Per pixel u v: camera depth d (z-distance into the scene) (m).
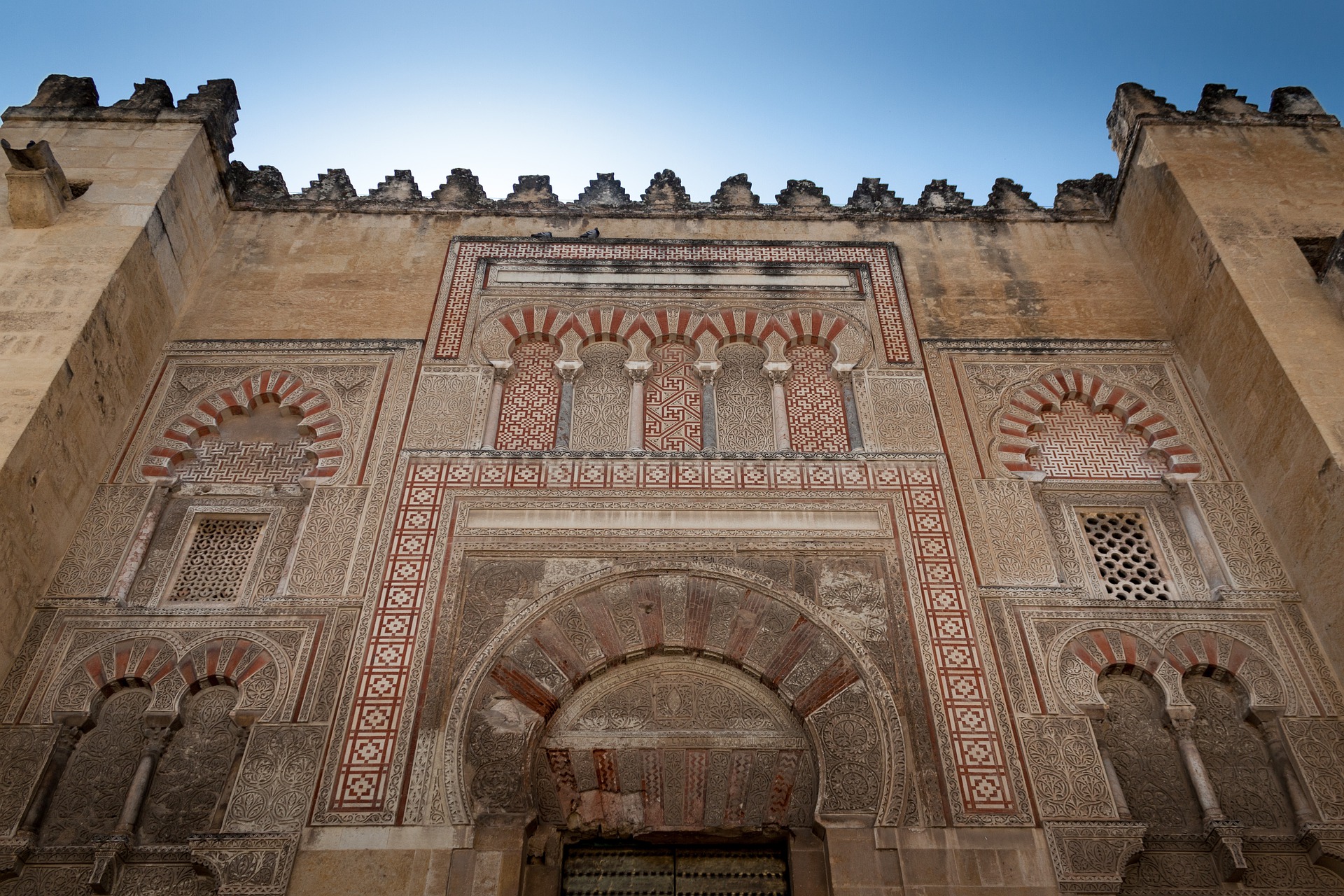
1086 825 5.35
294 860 5.13
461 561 6.38
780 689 5.87
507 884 5.11
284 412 7.39
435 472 6.85
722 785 5.62
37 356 6.35
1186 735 5.82
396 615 6.11
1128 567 6.70
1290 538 6.46
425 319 7.92
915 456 7.04
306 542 6.45
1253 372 6.91
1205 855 5.43
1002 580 6.38
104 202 7.48
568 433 7.25
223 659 5.92
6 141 7.25
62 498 6.34
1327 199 7.70
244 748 5.61
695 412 7.45
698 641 6.05
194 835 5.18
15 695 5.75
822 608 6.21
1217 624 6.25
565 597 6.22
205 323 7.82
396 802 5.36
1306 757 5.70
